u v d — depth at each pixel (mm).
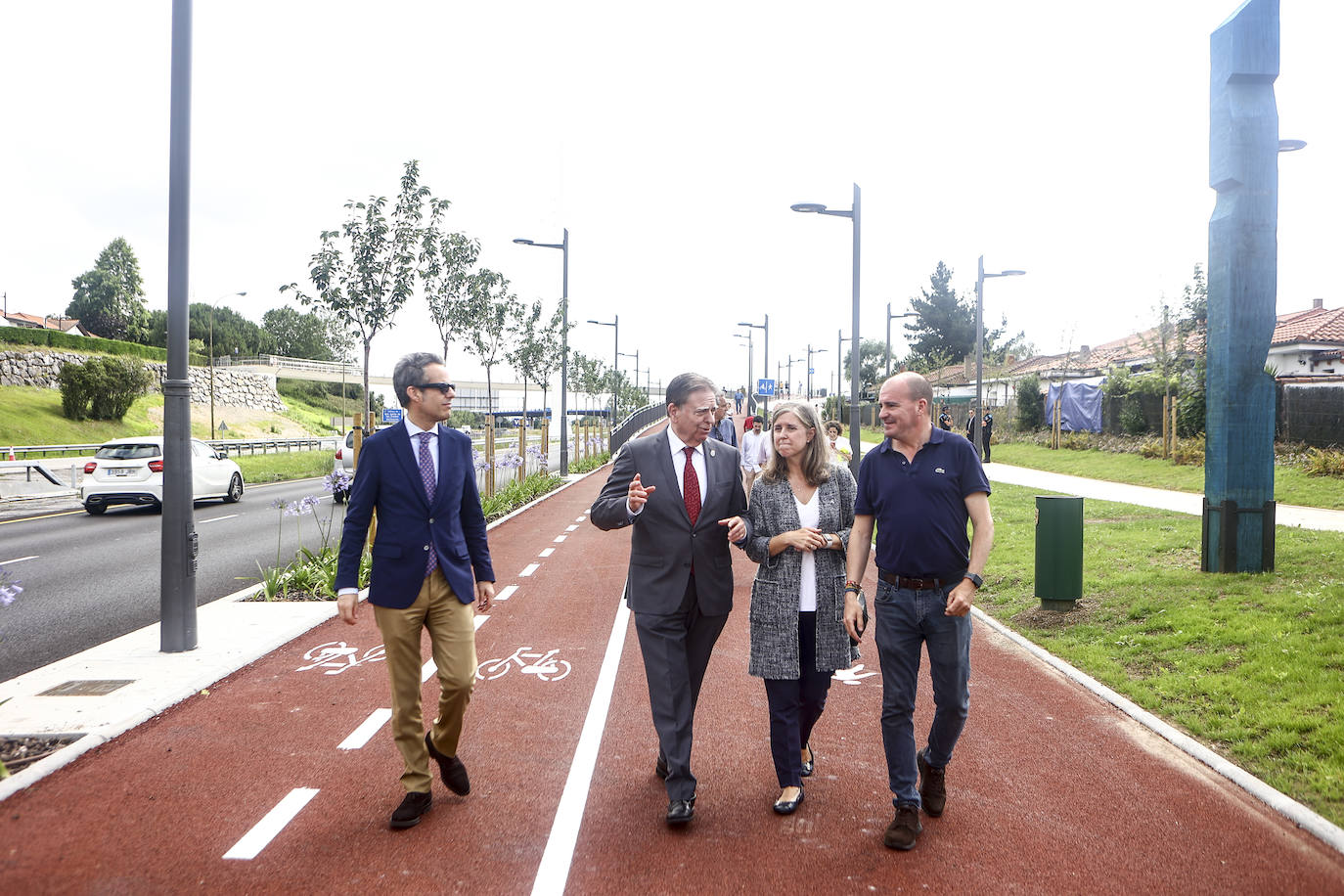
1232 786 4160
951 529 3732
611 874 3336
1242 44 8406
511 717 5254
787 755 3934
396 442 3941
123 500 17938
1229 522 8102
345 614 3838
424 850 3518
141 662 6246
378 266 11492
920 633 3824
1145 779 4277
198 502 21562
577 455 34406
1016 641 7184
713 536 4062
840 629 4008
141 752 4605
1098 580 8492
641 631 4035
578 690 5824
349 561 3889
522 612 8383
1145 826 3752
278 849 3512
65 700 5344
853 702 5656
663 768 4277
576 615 8242
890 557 3811
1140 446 25188
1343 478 15617
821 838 3654
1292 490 14945
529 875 3318
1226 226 8289
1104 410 29156
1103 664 6199
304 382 89938
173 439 6590
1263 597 7020
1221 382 8227
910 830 3572
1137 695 5480
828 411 57844
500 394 104875
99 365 51469
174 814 3840
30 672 6016
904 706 3721
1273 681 5262
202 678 5867
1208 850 3518
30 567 11164
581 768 4445
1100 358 42250
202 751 4625
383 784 4195
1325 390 17938
